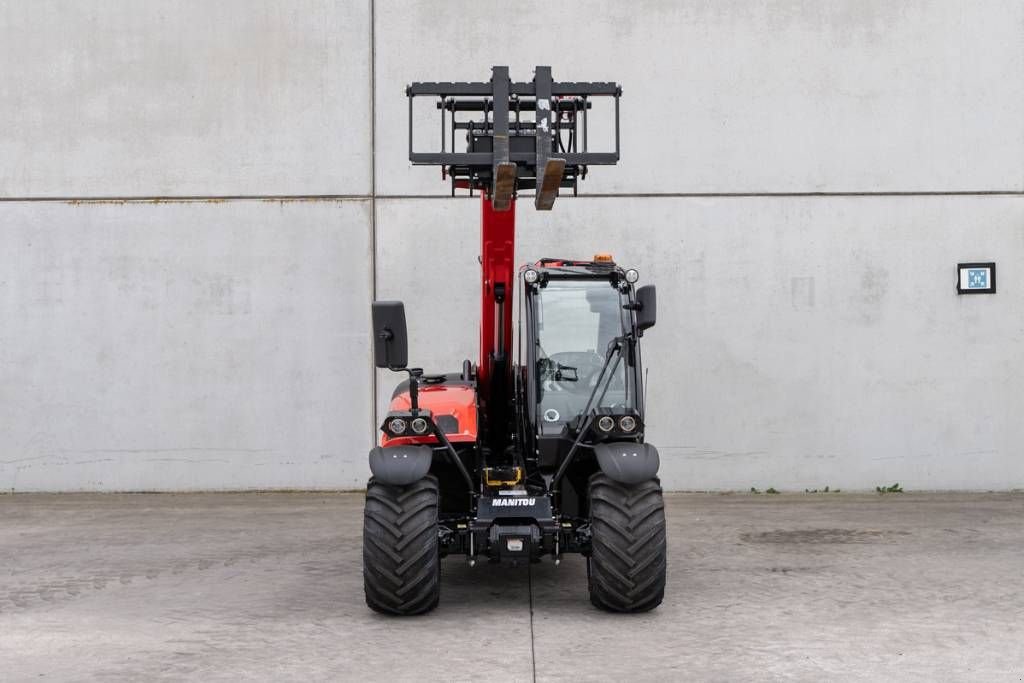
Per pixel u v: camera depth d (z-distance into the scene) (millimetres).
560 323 6766
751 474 10977
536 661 5395
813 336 10969
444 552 6367
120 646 5727
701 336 10969
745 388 10969
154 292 11016
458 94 6391
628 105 11039
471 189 6859
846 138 11023
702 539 8602
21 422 11031
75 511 10047
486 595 6836
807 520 9422
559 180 5949
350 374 11000
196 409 11000
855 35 11055
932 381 10969
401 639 5812
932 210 11016
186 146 11047
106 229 11023
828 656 5473
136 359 11000
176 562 7863
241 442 11008
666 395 10969
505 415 7230
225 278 11016
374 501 6223
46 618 6316
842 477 10977
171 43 11086
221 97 11062
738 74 11047
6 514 9906
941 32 11055
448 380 7887
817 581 7160
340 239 11031
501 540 6137
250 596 6828
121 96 11070
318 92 11055
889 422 10961
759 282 10984
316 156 11039
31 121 11055
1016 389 10969
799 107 11039
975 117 11031
